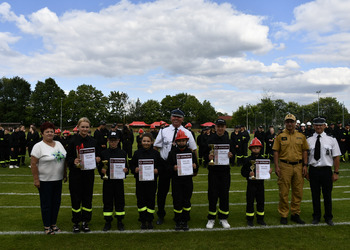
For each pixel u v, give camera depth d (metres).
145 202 5.42
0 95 84.62
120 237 4.84
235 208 6.76
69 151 5.17
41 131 5.10
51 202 5.08
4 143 13.69
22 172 12.11
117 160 5.23
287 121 5.69
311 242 4.62
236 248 4.38
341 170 12.62
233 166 13.95
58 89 78.06
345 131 15.55
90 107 75.94
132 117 101.56
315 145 5.65
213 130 12.29
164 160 5.58
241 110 86.88
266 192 8.48
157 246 4.44
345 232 5.09
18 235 4.89
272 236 4.90
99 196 7.93
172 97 102.38
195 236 4.90
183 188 5.34
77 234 4.98
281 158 5.76
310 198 7.67
